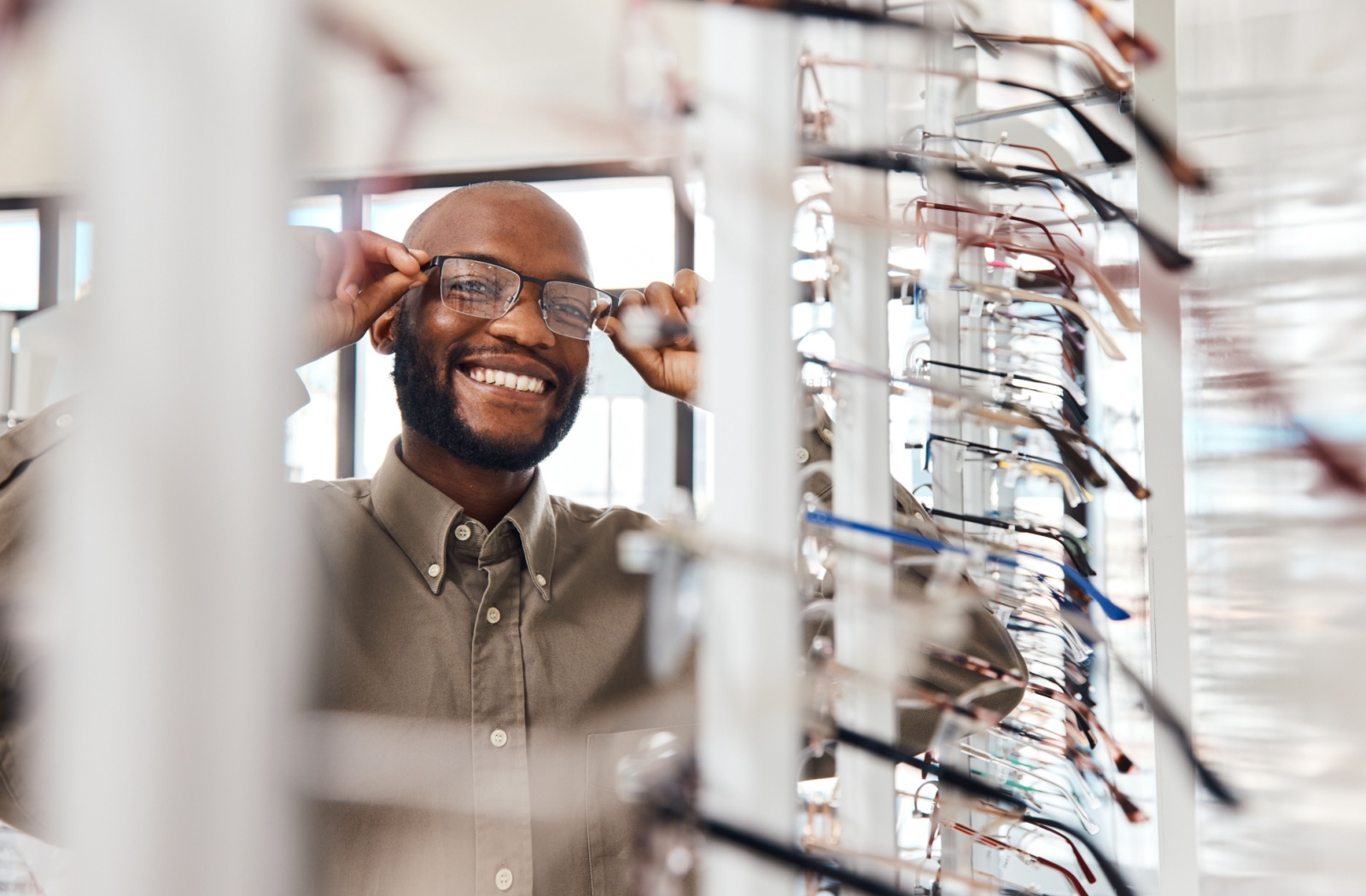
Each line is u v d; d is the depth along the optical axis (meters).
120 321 0.21
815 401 0.51
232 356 0.21
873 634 0.49
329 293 0.97
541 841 1.11
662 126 0.34
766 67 0.36
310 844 0.23
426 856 1.04
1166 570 0.87
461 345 1.20
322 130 0.22
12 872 0.65
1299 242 0.50
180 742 0.21
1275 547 0.52
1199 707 0.60
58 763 0.22
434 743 1.09
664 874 0.37
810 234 0.51
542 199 1.27
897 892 0.38
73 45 0.20
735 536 0.36
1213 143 0.57
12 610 0.23
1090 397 1.14
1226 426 0.56
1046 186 0.75
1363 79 0.47
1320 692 0.50
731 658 0.35
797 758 0.36
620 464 3.98
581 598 1.25
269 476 0.22
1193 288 0.61
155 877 0.21
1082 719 0.82
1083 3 0.62
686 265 3.99
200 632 0.21
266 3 0.21
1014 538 0.93
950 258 0.65
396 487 1.21
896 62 0.50
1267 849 0.53
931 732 0.76
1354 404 0.48
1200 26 0.58
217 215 0.21
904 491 0.88
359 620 1.13
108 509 0.21
